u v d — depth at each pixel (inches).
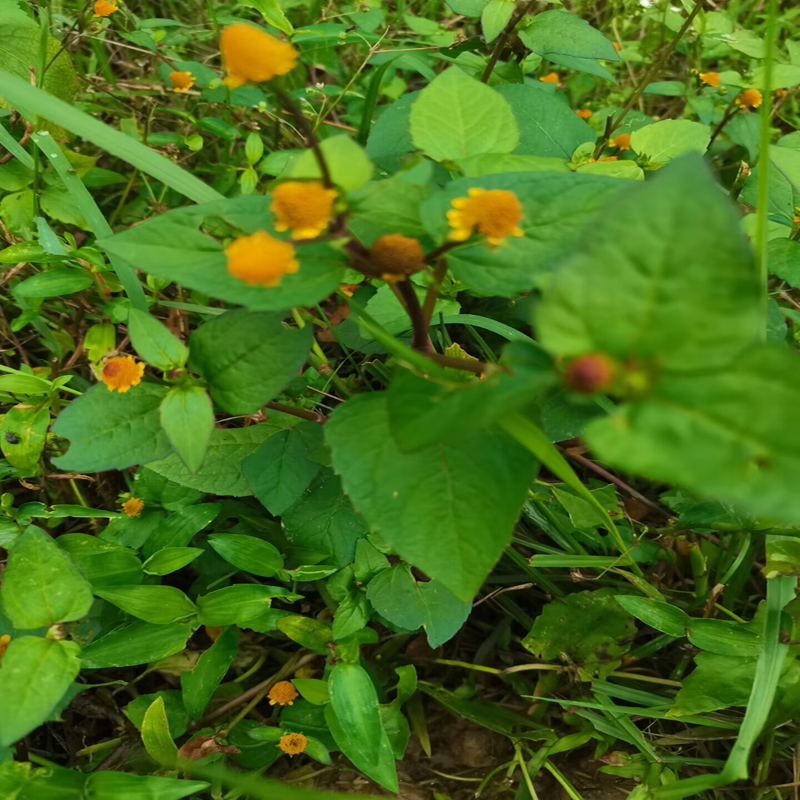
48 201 10.3
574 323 4.4
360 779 8.9
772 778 8.6
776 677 7.5
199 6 14.6
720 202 4.2
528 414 6.1
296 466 8.1
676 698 8.1
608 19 15.4
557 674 9.2
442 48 12.4
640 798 7.9
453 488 5.9
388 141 9.8
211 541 8.4
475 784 8.9
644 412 4.4
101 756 8.6
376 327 6.0
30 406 8.8
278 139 12.6
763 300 7.2
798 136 11.1
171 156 11.4
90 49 13.7
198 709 8.2
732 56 13.3
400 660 9.6
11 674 6.7
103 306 10.1
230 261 5.3
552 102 10.2
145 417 6.9
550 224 5.9
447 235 5.8
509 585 9.8
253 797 8.3
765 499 4.2
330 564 8.5
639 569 9.2
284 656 9.5
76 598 7.1
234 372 6.6
